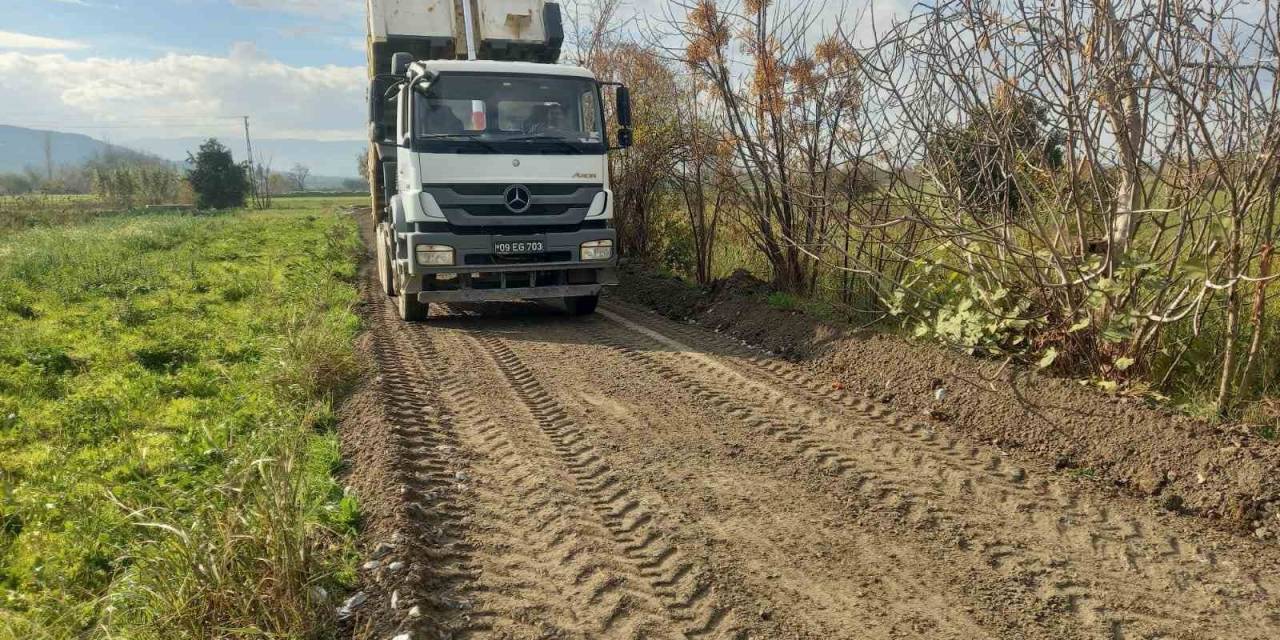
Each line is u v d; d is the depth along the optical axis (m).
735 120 8.45
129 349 7.64
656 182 12.12
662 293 10.74
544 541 3.97
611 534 4.03
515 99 8.74
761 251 9.60
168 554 3.23
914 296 6.92
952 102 5.29
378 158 10.75
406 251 8.75
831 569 3.68
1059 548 3.84
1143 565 3.68
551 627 3.24
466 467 4.91
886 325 7.42
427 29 10.39
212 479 4.57
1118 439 4.84
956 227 5.55
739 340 8.33
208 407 6.01
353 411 5.85
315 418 5.64
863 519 4.18
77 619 3.34
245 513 3.51
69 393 6.38
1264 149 4.32
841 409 5.95
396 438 5.20
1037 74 4.98
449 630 3.21
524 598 3.45
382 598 3.39
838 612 3.33
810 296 8.66
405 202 8.56
